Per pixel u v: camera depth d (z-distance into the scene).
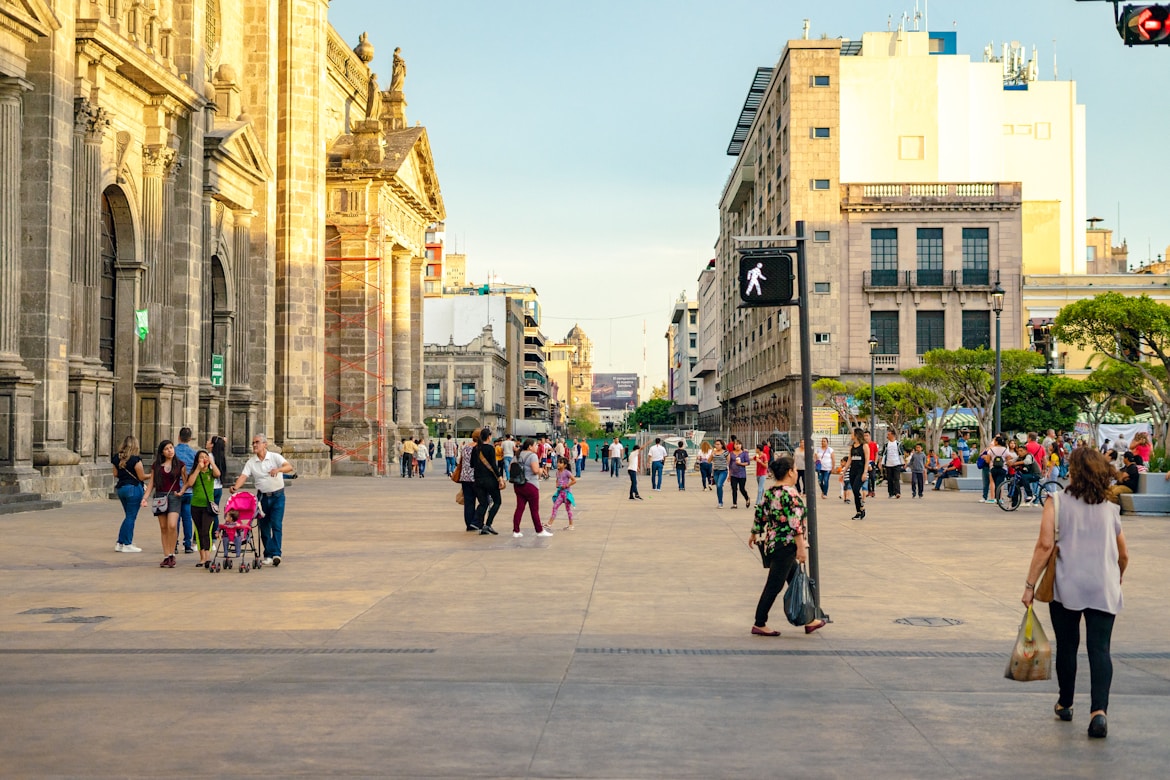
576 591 14.18
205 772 6.37
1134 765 6.66
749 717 7.74
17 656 9.94
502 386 138.62
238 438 43.09
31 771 6.39
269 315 45.28
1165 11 12.13
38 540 20.06
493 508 22.44
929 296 82.00
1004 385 67.12
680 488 43.28
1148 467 29.67
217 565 16.05
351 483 46.69
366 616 12.16
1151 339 49.81
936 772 6.47
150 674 9.14
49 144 28.16
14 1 26.70
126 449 18.39
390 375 62.56
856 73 86.00
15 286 27.42
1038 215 88.50
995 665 9.67
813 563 11.66
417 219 69.06
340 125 64.12
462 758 6.67
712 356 151.25
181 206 36.41
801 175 82.06
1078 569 7.52
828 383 75.50
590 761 6.62
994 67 86.31
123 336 33.81
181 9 37.00
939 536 22.23
